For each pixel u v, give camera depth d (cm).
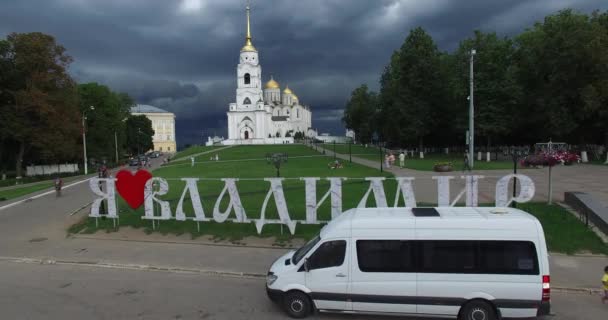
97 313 972
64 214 2303
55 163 6444
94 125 7219
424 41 5834
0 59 4938
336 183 1566
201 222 1848
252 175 3809
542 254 839
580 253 1357
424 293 877
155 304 1023
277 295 944
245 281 1205
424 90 5753
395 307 891
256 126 14462
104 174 3042
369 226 909
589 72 4419
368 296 899
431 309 877
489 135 5303
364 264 902
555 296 1054
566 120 4541
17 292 1130
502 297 847
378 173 3456
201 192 2739
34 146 5472
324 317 934
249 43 14762
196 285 1170
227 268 1315
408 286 882
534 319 910
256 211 1983
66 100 5425
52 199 2936
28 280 1239
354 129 11769
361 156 6550
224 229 1742
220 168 4997
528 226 852
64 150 5456
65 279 1243
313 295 923
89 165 7388
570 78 4491
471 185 1520
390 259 895
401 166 4019
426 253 879
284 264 980
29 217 2258
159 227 1816
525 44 5503
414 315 889
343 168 4178
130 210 2183
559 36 4494
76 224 1984
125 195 1805
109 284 1188
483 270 855
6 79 5003
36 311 988
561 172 3189
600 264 1263
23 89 5144
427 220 893
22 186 4325
